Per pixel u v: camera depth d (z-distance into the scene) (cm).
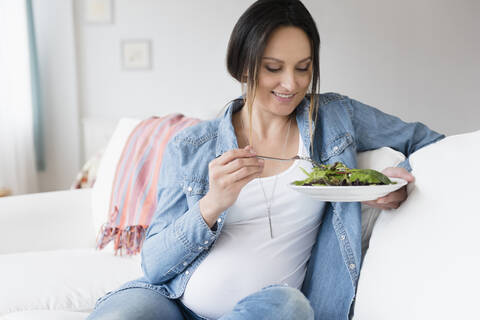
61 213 206
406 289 102
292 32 120
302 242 130
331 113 136
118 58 454
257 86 125
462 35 425
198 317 127
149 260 125
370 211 136
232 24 439
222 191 111
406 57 433
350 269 122
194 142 136
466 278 92
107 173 208
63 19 445
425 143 140
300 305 99
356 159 132
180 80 450
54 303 149
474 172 102
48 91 454
